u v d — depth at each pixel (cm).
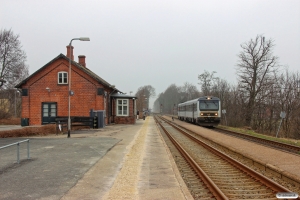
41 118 3153
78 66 3133
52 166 993
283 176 896
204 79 5866
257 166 1105
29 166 990
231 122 4022
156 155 1256
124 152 1320
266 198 688
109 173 904
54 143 1595
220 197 669
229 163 1139
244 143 1728
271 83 3512
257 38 3731
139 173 909
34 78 3180
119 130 2561
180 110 5325
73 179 820
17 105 5897
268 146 1584
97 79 3103
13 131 1953
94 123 2728
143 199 654
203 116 3266
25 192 695
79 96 3139
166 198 661
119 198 660
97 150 1350
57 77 3158
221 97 4831
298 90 3156
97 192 704
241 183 841
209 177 877
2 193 685
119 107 3631
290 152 1358
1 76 4447
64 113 3144
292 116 2981
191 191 754
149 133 2367
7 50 4472
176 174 898
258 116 3616
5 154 1232
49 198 651
